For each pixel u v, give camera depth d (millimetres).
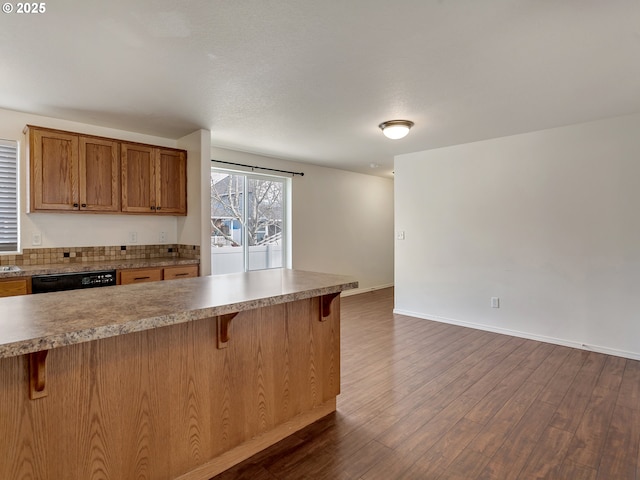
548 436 2109
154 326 1354
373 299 6293
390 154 5102
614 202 3445
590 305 3594
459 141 4324
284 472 1831
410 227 5023
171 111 3207
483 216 4312
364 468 1847
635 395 2613
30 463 1306
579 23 1844
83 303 1592
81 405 1414
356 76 2486
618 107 3135
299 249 5777
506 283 4148
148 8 1708
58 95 2818
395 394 2664
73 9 1704
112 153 3506
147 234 4078
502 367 3168
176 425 1686
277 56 2199
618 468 1818
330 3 1675
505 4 1683
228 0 1650
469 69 2385
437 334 4160
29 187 3104
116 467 1504
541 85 2652
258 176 5301
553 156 3789
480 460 1896
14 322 1272
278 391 2121
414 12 1748
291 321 2193
